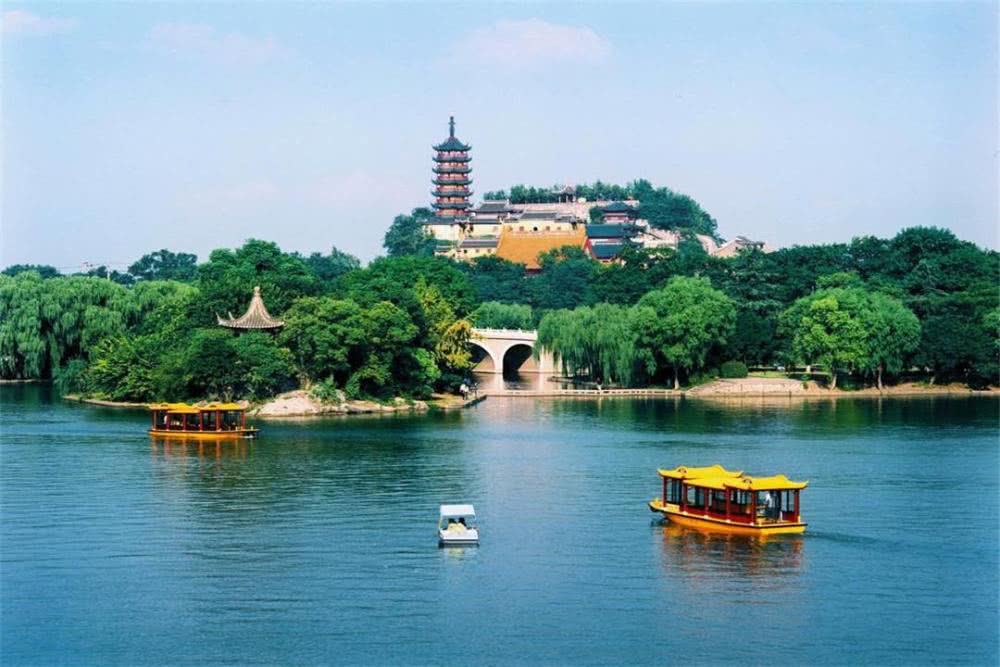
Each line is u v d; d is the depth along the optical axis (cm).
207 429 18838
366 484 14725
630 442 18562
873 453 17475
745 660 9062
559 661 9031
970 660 9031
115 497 13925
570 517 12962
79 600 10281
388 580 10750
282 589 10525
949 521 12838
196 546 11800
